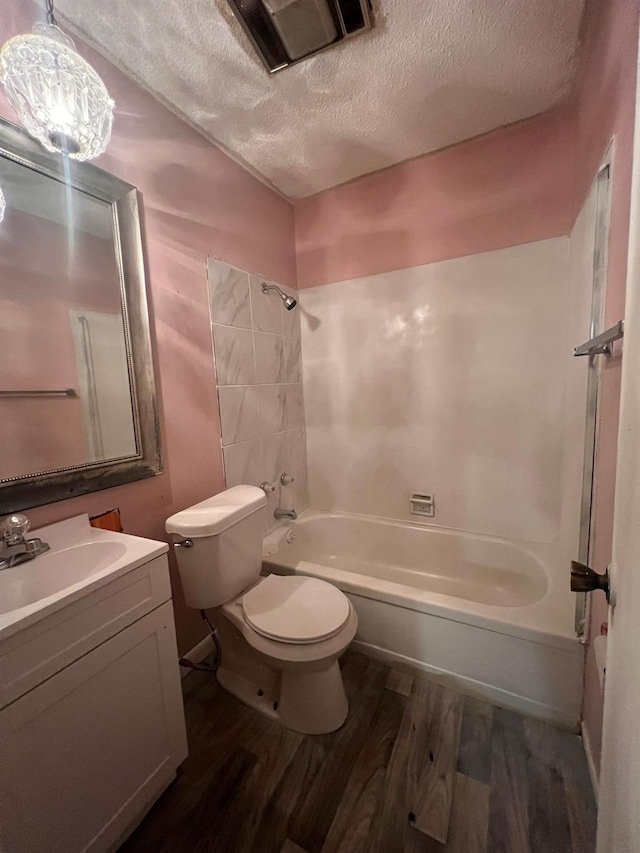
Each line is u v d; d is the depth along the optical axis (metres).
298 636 1.14
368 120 1.52
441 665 1.40
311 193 2.09
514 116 1.54
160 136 1.37
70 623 0.77
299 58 1.20
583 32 1.15
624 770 0.43
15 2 0.96
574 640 1.15
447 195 1.78
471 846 0.90
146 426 1.32
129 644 0.90
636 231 0.47
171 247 1.42
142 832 0.96
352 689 1.39
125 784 0.89
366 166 1.85
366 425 2.17
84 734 0.80
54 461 1.08
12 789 0.68
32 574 0.92
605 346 0.90
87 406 1.16
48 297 1.06
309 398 2.33
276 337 2.05
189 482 1.53
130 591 0.90
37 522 1.03
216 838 0.94
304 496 2.37
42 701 0.72
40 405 1.05
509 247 1.69
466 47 1.19
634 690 0.41
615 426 0.86
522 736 1.18
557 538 1.74
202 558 1.24
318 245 2.16
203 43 1.14
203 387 1.58
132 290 1.26
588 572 0.58
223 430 1.70
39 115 0.81
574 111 1.48
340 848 0.91
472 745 1.15
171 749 1.02
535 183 1.60
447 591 1.89
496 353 1.78
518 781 1.04
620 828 0.44
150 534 1.37
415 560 2.06
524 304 1.70
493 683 1.31
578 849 0.89
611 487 0.88
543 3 1.05
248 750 1.17
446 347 1.90
